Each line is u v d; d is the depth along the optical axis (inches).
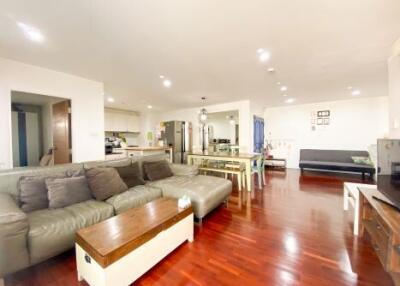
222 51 97.7
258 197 139.3
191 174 133.1
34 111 221.0
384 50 95.9
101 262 50.3
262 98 215.3
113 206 84.0
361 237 83.2
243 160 160.1
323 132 244.4
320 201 129.8
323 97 212.4
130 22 72.9
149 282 58.6
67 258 71.2
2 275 54.2
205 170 184.7
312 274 61.1
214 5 63.7
